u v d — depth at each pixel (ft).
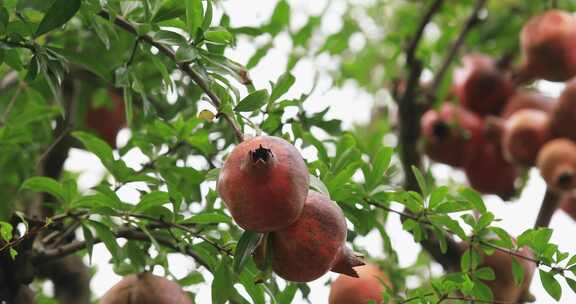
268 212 6.34
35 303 7.55
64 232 7.69
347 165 7.27
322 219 6.46
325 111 7.73
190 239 7.27
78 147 8.57
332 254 6.47
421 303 7.16
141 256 7.38
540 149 8.68
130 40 8.11
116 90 8.50
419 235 7.32
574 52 8.83
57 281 8.14
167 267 7.45
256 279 6.54
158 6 7.07
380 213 7.79
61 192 7.17
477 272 7.25
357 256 6.63
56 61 7.04
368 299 7.57
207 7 6.97
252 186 6.33
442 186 7.23
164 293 7.31
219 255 7.21
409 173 8.73
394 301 7.35
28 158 8.15
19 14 6.97
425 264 8.54
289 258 6.46
